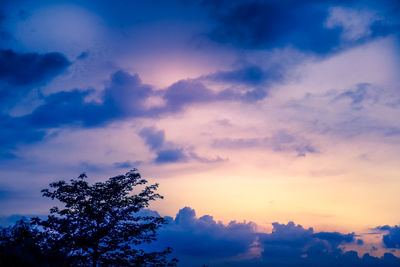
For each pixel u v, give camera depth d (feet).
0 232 57.06
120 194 78.38
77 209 74.33
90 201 74.84
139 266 68.49
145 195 79.82
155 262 71.20
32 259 51.55
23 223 61.46
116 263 68.64
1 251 51.60
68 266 59.26
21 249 52.47
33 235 61.11
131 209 75.72
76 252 67.51
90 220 73.51
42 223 68.33
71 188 74.54
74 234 69.92
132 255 71.36
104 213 73.36
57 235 68.13
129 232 73.00
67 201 73.61
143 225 75.15
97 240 71.26
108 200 75.82
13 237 57.47
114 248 71.77
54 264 55.06
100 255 70.13
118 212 75.92
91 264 69.10
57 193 74.74
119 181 80.07
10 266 49.39
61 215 73.00
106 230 71.97
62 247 62.69
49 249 58.75
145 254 72.13
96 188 77.77
